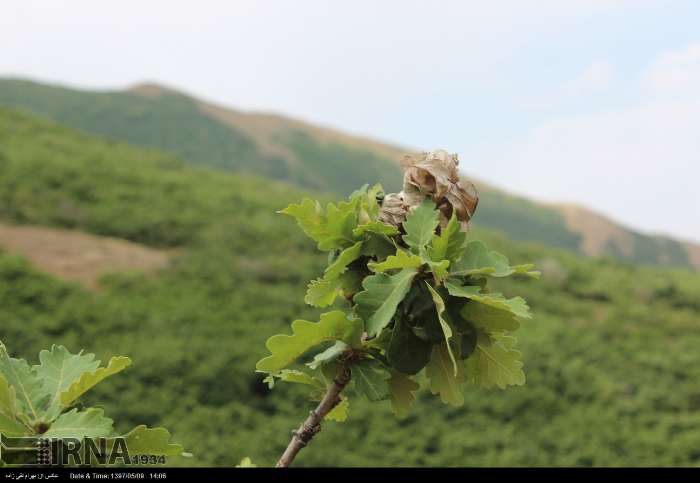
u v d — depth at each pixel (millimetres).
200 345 22125
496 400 22547
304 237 35188
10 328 19859
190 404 19469
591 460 20344
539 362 25078
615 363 26688
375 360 1503
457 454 19781
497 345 1509
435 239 1428
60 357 1512
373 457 19281
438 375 1480
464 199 1487
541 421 22078
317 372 1564
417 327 1413
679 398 24297
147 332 22484
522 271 1448
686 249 133125
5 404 1384
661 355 27875
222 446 17781
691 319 33375
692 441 21141
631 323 32094
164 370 20328
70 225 30125
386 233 1488
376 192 1588
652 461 20547
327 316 1446
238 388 21109
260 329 24578
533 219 129125
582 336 28578
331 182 119188
